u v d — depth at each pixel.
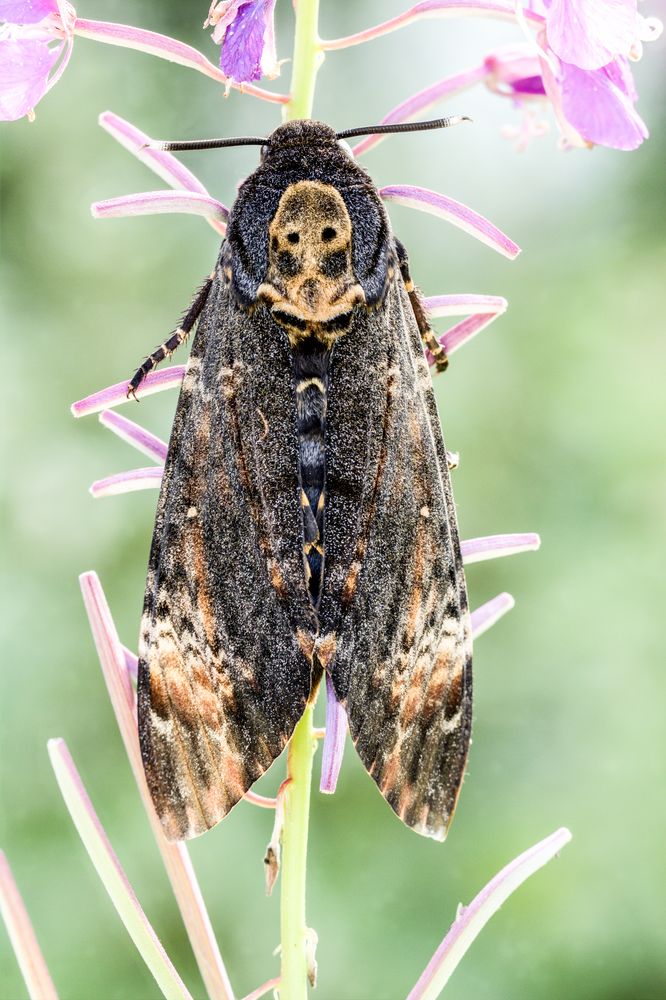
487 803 0.58
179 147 0.36
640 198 0.70
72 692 0.60
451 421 0.64
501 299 0.36
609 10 0.35
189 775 0.35
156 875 0.57
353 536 0.36
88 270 0.68
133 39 0.36
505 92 0.38
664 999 0.55
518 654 0.60
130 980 0.54
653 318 0.67
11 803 0.58
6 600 0.61
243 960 0.55
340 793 0.56
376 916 0.55
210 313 0.36
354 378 0.36
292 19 0.65
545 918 0.56
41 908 0.55
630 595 0.60
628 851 0.57
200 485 0.36
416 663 0.36
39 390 0.66
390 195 0.36
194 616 0.35
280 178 0.35
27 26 0.36
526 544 0.36
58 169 0.69
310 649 0.35
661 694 0.59
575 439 0.64
